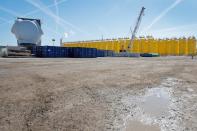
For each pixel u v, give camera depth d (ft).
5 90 27.48
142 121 18.12
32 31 191.93
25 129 15.81
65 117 18.44
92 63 83.97
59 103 22.50
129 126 16.97
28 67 58.34
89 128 16.24
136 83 35.99
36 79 36.81
